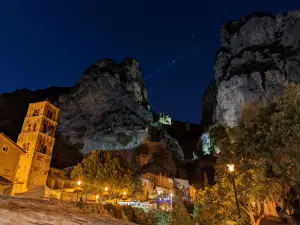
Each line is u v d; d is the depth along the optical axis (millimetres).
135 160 77688
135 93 93562
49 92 105812
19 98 96188
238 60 79062
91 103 86375
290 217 21453
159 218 39281
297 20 73875
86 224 7820
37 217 7336
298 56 68750
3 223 6004
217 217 31609
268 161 17812
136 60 102500
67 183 59000
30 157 49688
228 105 76812
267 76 69500
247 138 19766
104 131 81188
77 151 80062
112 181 41844
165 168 77375
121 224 9383
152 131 93000
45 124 56250
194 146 109000
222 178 26906
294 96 16516
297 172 16531
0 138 45219
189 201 57438
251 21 81438
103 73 89625
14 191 45906
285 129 15789
